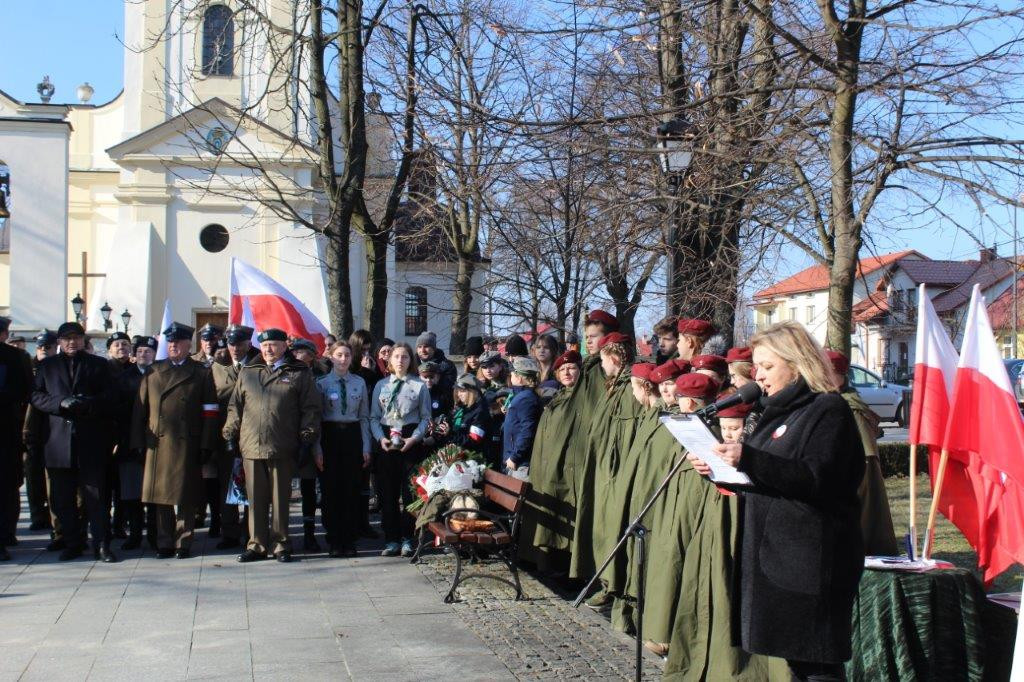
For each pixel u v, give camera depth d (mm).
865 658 5402
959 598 5344
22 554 9875
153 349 10375
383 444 9766
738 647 5559
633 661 6449
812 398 4379
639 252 13508
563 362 8641
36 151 28797
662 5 10094
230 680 6039
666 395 6754
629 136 10219
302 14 16234
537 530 8539
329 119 14148
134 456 10031
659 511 6578
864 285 11289
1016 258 9695
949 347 6562
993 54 9297
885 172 9281
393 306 36969
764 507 4359
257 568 9219
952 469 6484
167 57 33500
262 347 9594
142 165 34312
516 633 7082
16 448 9742
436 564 9438
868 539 6336
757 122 10039
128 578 8766
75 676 6113
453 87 12602
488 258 20766
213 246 34875
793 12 10438
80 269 41219
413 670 6234
